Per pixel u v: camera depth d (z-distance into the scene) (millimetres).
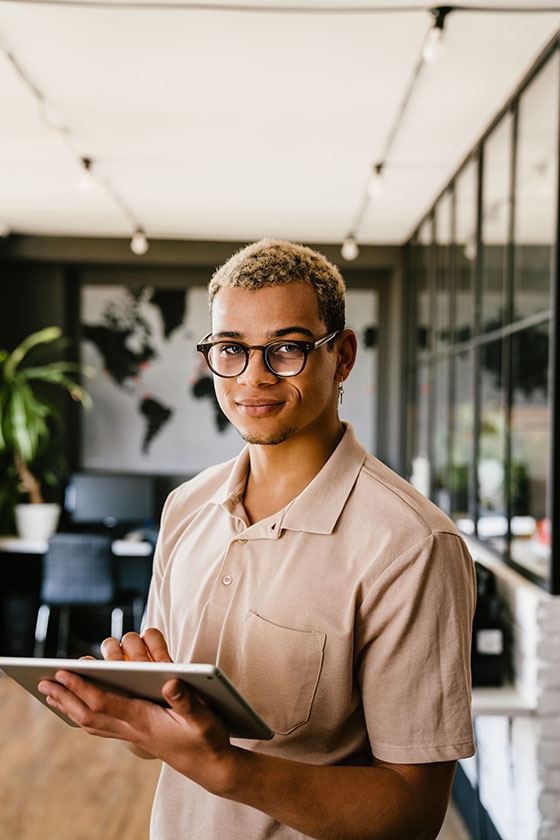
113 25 2756
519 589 2711
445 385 4832
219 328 1000
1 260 6352
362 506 998
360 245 6531
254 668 987
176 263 6504
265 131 3875
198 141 4039
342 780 905
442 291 4949
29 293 6500
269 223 5953
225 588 1028
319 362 997
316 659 965
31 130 3896
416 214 5605
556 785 2477
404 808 915
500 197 3555
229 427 6711
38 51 2975
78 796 3377
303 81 3238
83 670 820
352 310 6832
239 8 2615
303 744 993
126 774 3605
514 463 3234
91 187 4996
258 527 1025
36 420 5711
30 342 6027
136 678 803
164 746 837
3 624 5324
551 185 2773
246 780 849
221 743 834
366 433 6836
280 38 2842
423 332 5680
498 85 3268
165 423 6707
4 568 5988
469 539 4047
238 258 1016
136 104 3523
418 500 997
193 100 3463
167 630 1190
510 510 3250
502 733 2854
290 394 979
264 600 996
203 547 1121
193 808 1069
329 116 3650
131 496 5961
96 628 6062
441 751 934
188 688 801
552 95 2791
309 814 877
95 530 6219
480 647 2705
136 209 5574
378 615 952
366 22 2711
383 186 4879
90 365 6707
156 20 2715
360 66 3084
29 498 6258
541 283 2887
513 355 3303
